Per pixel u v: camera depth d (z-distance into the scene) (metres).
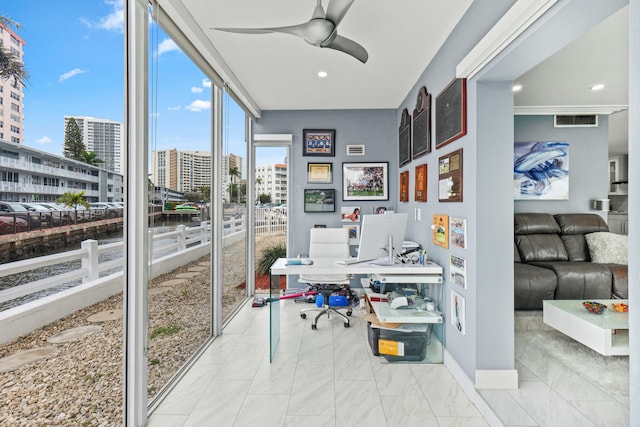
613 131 5.02
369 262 2.84
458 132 2.27
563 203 4.09
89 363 1.57
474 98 2.08
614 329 2.36
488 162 2.06
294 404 2.02
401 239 2.87
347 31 2.44
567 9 1.30
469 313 2.16
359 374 2.39
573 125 4.06
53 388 1.40
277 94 3.79
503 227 2.07
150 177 1.91
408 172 3.76
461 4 2.12
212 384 2.24
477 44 1.89
